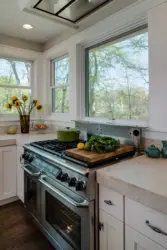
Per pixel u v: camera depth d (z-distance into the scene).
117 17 1.80
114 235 1.10
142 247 0.94
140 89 1.77
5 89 2.83
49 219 1.66
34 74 3.04
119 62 1.96
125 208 1.01
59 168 1.44
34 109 3.07
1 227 1.91
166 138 1.46
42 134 2.71
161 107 1.48
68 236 1.43
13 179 2.33
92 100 2.32
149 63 1.55
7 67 2.83
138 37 1.77
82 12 1.76
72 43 2.38
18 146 2.30
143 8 1.58
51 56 2.85
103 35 2.00
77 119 2.36
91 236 1.21
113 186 1.06
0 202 2.32
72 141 2.06
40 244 1.68
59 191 1.43
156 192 0.85
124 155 1.48
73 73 2.39
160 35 1.47
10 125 2.81
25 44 2.85
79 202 1.23
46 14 1.81
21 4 1.75
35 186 1.87
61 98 2.83
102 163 1.29
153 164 1.29
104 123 1.96
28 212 2.07
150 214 0.89
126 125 1.75
